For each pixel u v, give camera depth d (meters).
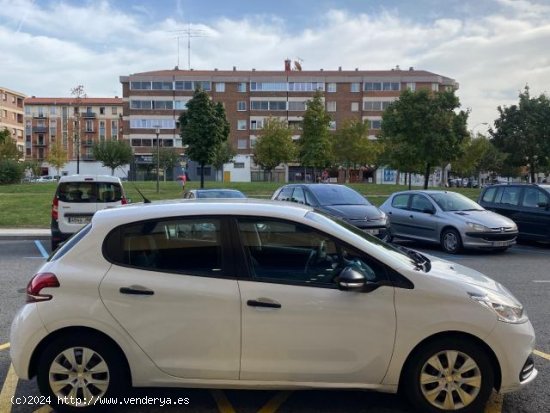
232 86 76.25
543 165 29.61
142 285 3.58
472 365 3.53
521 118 28.75
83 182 11.30
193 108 32.56
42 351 3.63
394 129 26.09
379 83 75.50
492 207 13.80
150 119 76.56
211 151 32.69
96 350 3.59
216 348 3.55
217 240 3.70
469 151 52.12
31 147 106.94
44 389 3.60
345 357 3.53
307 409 3.80
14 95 99.56
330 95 76.06
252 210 3.76
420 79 75.06
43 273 3.68
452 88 26.20
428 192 13.16
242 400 3.96
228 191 14.89
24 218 18.19
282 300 3.53
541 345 5.20
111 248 3.71
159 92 76.31
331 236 3.70
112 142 72.50
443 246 12.04
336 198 12.42
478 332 3.49
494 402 3.91
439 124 24.91
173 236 3.72
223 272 3.63
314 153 51.12
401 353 3.51
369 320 3.51
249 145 76.69
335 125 76.12
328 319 3.52
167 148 74.00
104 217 3.83
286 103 76.12
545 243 13.77
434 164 26.05
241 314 3.53
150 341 3.56
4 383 4.30
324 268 3.66
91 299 3.57
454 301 3.53
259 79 76.06
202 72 77.88
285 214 3.75
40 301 3.60
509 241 11.50
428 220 12.44
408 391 3.58
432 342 3.53
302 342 3.52
